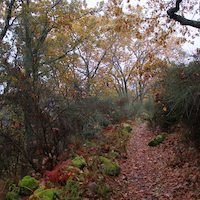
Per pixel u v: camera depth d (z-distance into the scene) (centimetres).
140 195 378
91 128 796
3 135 445
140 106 1870
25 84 503
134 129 1159
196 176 376
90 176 431
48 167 476
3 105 465
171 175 434
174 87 500
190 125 502
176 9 539
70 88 699
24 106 473
